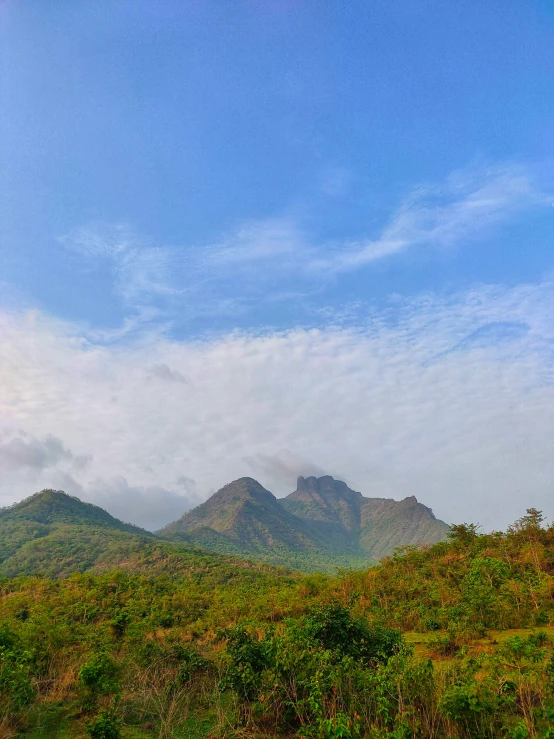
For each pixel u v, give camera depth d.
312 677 8.14
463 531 45.97
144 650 12.97
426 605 28.39
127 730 8.97
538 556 34.56
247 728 8.58
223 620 33.88
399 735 6.75
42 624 14.68
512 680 8.58
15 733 8.58
